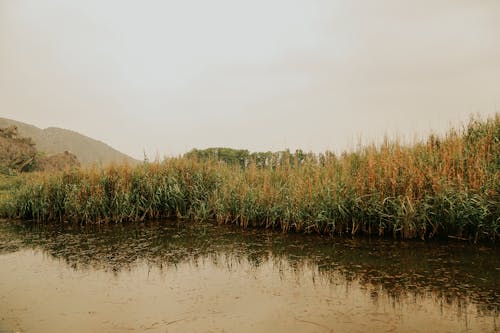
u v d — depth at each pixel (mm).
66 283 5504
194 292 5016
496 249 6523
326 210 8086
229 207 10062
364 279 5289
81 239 8547
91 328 3938
